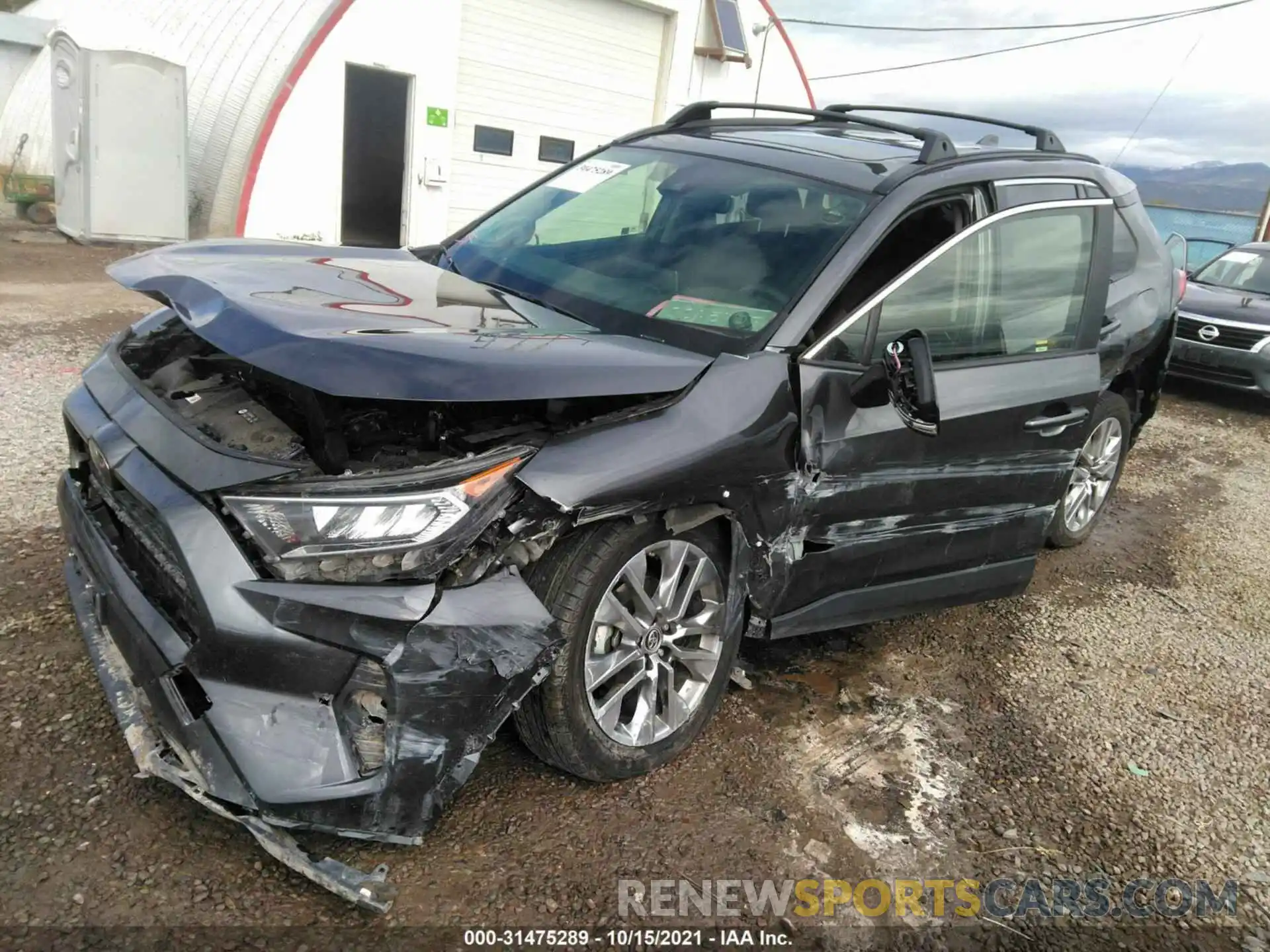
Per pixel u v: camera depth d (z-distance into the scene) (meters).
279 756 2.20
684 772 2.99
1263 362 9.10
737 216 3.47
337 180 12.56
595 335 2.97
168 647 2.28
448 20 12.66
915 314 3.35
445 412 2.74
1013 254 3.71
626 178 3.91
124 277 2.96
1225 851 3.03
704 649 3.02
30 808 2.47
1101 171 4.46
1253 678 4.18
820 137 4.00
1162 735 3.64
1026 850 2.90
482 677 2.33
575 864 2.56
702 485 2.68
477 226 4.12
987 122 4.41
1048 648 4.24
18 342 6.88
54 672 3.02
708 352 2.97
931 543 3.60
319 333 2.39
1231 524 6.24
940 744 3.38
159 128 11.45
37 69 15.46
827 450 3.02
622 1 14.41
